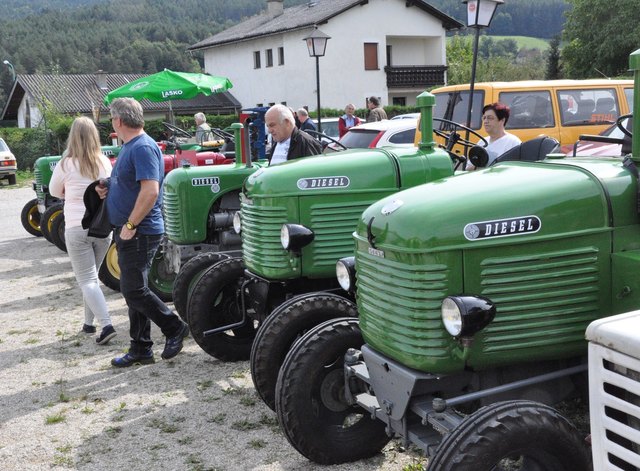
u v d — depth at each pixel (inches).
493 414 103.3
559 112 368.2
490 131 231.8
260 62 1526.8
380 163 176.7
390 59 1492.4
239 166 259.1
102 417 178.4
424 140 181.0
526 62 2383.1
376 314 122.3
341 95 1413.6
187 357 219.8
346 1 1418.6
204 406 181.3
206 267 225.8
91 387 199.3
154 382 200.1
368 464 145.0
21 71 3282.5
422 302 112.0
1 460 158.6
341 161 177.9
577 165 122.4
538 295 112.8
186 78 542.6
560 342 114.3
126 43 3949.3
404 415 118.6
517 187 115.4
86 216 211.0
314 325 156.8
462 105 370.6
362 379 130.4
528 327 113.0
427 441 116.1
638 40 1286.9
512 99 361.4
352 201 174.2
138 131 199.2
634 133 116.2
